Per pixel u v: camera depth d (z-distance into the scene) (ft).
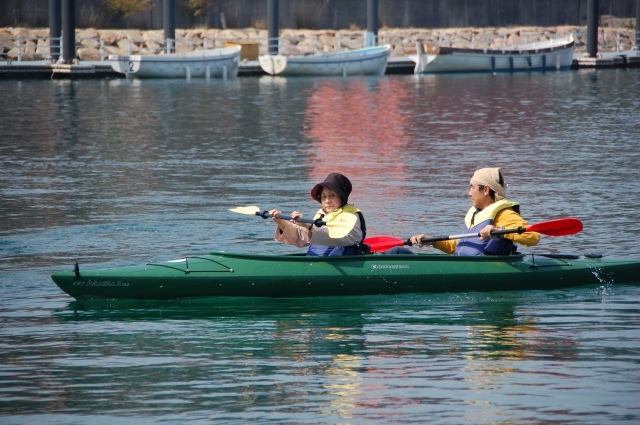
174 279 93.45
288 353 75.15
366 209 148.87
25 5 563.07
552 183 175.73
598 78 529.45
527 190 167.63
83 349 76.48
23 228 133.59
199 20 607.78
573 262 104.47
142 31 586.45
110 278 92.68
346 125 290.76
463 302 94.17
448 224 136.87
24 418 60.80
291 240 94.73
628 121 299.58
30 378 68.80
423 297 96.27
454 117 317.42
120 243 123.85
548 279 101.09
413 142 247.70
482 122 300.61
